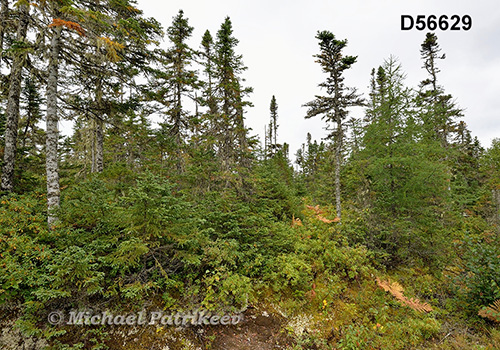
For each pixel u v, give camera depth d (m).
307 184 33.62
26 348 4.60
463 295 8.30
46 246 5.43
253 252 7.69
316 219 12.59
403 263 10.39
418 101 10.49
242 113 14.33
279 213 12.43
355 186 13.62
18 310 4.96
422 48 20.06
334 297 7.64
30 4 6.64
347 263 8.77
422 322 6.86
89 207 6.12
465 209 17.08
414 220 10.38
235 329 5.95
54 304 5.01
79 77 9.23
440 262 10.27
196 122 14.38
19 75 8.31
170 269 6.40
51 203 6.84
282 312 6.68
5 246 5.12
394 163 10.24
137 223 5.77
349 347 5.96
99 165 11.86
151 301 5.84
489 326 7.10
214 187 11.28
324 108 14.73
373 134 11.20
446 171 10.82
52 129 7.14
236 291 5.89
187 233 6.45
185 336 5.46
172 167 13.65
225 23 13.73
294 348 5.82
